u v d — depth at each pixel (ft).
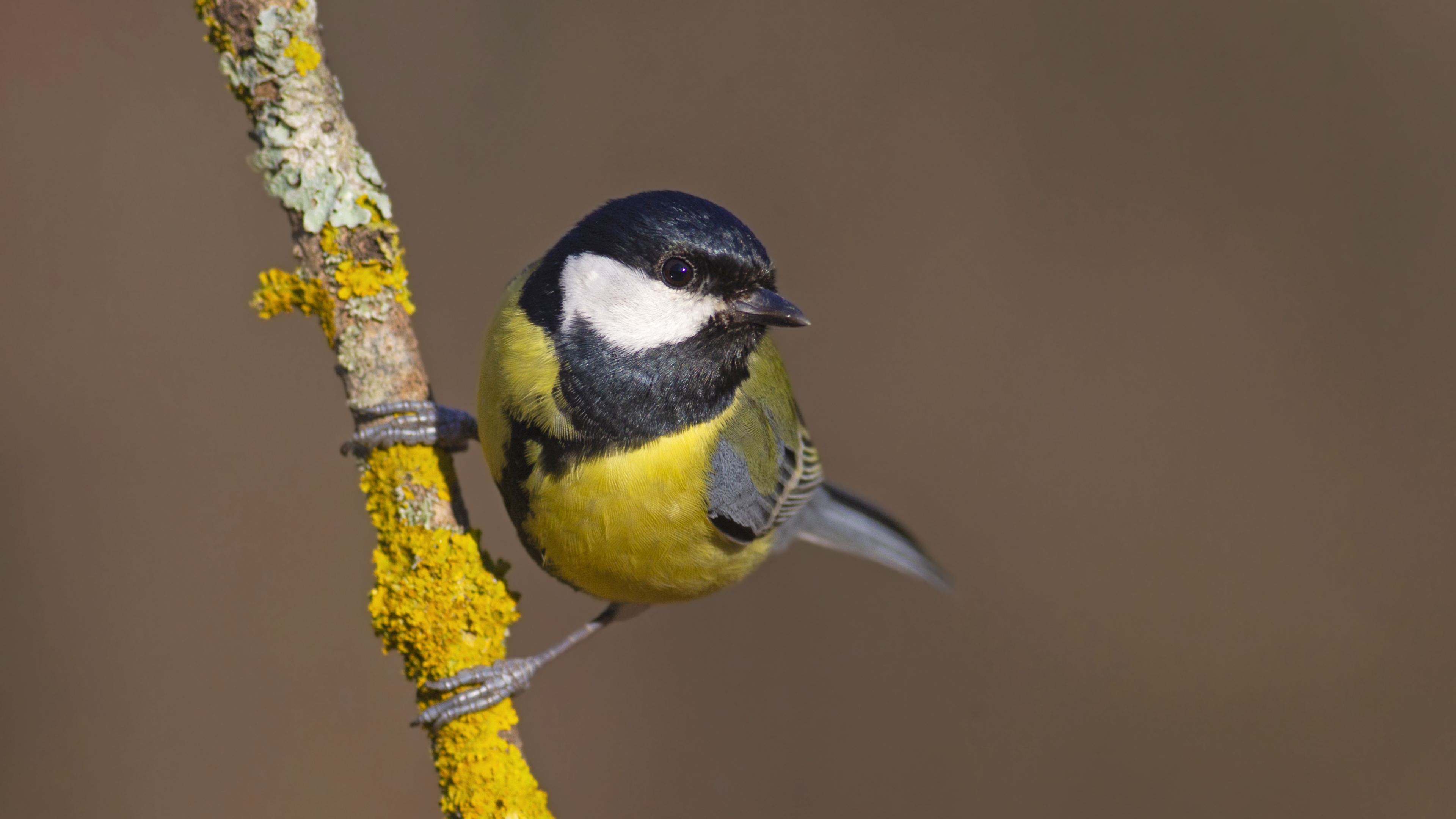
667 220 23.43
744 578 27.99
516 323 23.22
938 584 36.94
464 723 20.65
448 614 20.85
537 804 20.62
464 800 20.47
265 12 20.48
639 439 23.32
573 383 22.89
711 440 24.38
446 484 21.52
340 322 21.18
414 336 21.66
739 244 23.73
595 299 23.15
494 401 23.15
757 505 26.20
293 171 20.83
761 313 23.75
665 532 23.91
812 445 31.22
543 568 25.17
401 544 21.08
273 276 21.12
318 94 20.85
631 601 26.27
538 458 23.04
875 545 36.32
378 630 21.08
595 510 23.31
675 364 23.57
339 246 20.94
